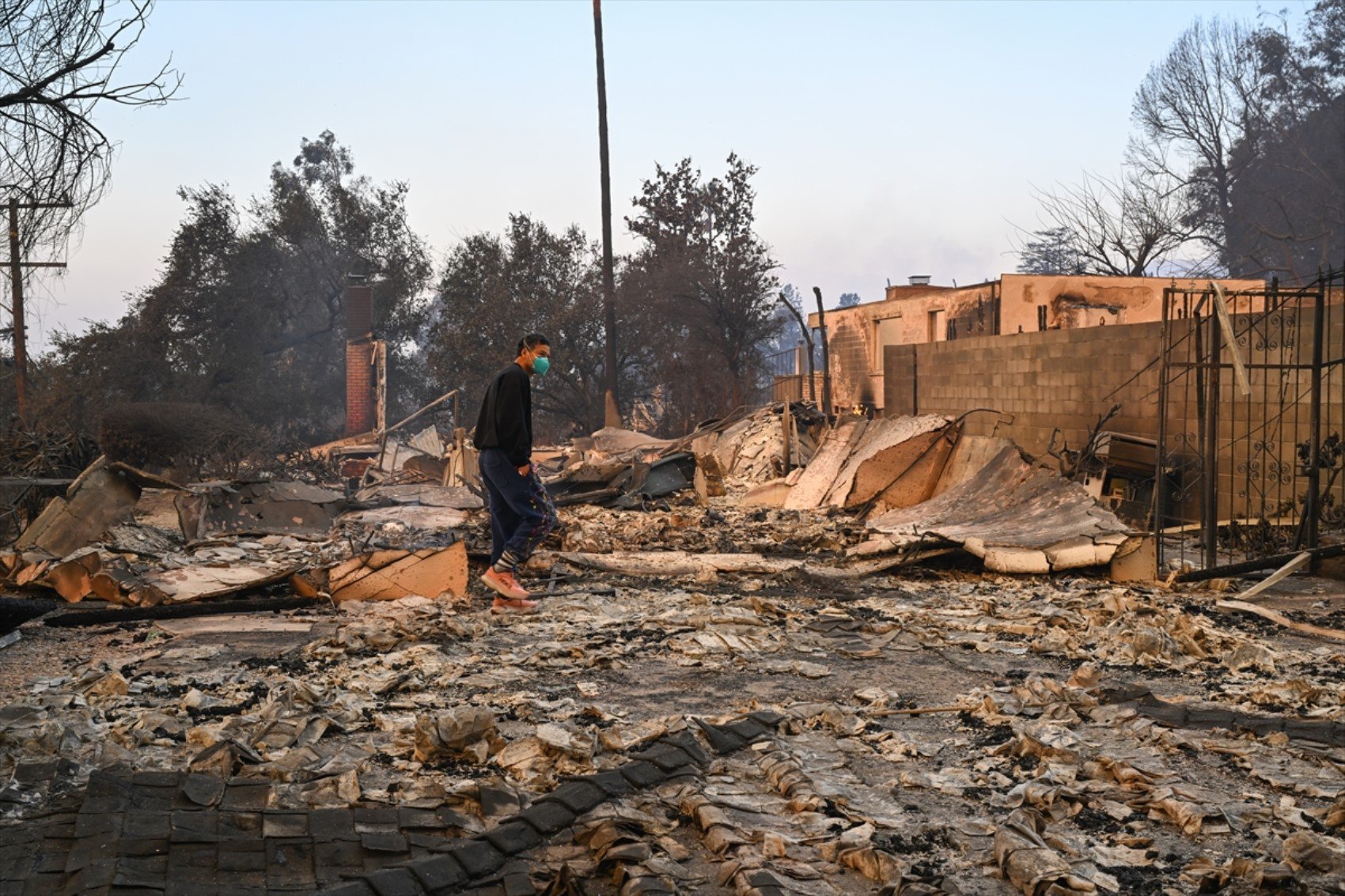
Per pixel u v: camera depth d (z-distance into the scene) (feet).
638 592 28.30
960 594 28.35
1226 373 40.50
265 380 130.52
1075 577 30.63
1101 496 42.19
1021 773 13.89
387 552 27.48
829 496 48.03
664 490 54.49
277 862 10.71
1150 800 12.59
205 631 22.89
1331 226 148.66
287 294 138.92
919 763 14.33
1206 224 160.25
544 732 14.78
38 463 47.01
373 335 130.00
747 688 18.44
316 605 26.07
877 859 10.66
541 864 10.75
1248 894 10.14
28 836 10.89
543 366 25.79
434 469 70.03
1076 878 10.28
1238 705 17.24
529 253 138.51
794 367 150.51
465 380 132.57
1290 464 37.99
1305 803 12.63
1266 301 35.78
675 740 14.21
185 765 13.71
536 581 29.96
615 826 11.44
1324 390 37.14
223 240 133.28
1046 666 20.16
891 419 50.19
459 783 13.23
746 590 29.27
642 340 131.85
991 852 11.06
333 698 16.96
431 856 10.62
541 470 71.41
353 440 99.19
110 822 11.21
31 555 27.91
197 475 67.36
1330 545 31.50
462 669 19.34
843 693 18.19
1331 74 160.35
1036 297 79.15
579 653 20.68
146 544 31.30
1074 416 49.88
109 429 66.33
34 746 14.02
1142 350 44.34
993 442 41.73
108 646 21.65
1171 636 21.76
